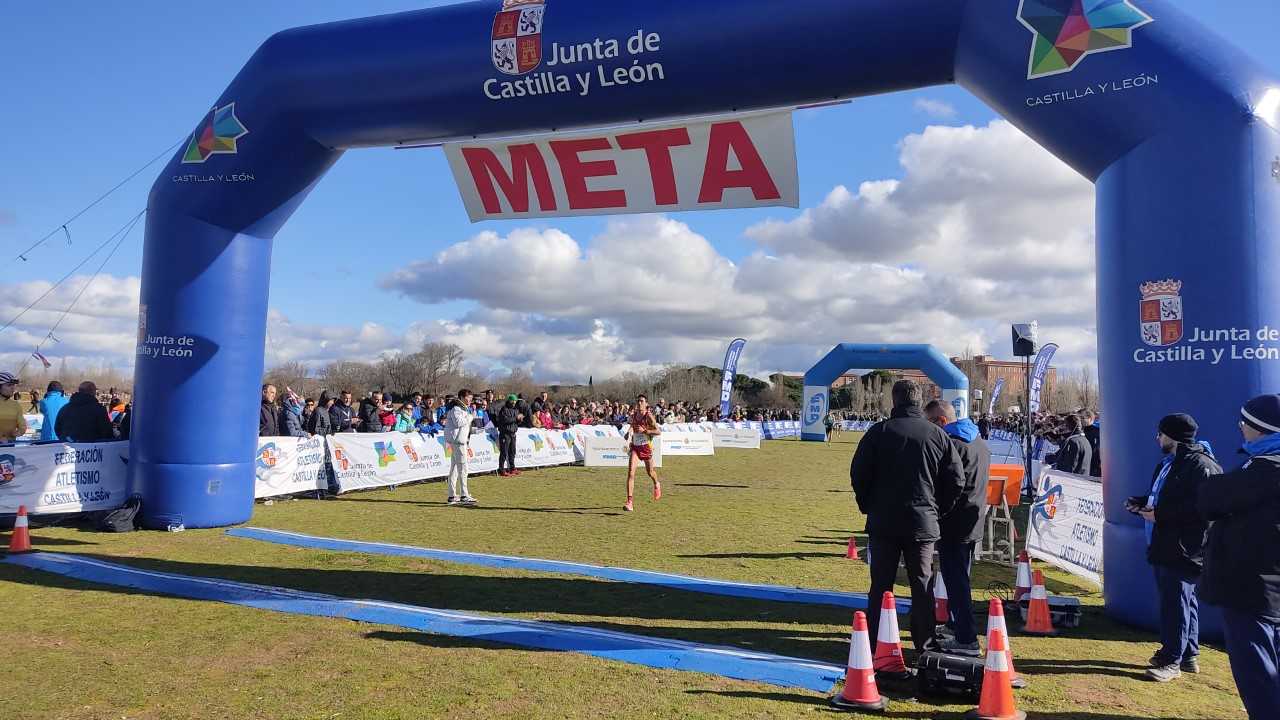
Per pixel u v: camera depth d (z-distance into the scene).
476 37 7.87
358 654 5.09
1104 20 6.17
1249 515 3.51
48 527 9.64
